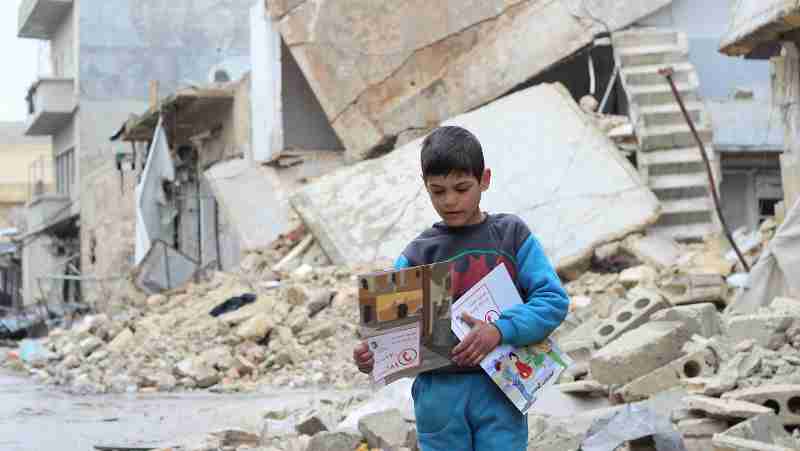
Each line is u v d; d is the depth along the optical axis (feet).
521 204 50.85
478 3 61.72
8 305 172.14
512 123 55.57
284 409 26.30
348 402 25.70
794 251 31.78
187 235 91.71
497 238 10.69
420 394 10.61
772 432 16.07
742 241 44.73
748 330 22.67
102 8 119.75
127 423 28.73
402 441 18.70
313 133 72.18
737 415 16.44
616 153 51.83
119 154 103.76
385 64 64.18
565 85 64.44
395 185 55.88
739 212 56.49
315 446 19.30
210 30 122.42
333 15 65.21
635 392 20.53
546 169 52.11
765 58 39.22
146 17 120.67
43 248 140.87
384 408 22.81
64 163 131.95
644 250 46.80
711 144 52.95
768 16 33.37
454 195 10.40
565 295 10.48
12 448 24.27
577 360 25.98
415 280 10.25
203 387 40.63
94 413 31.63
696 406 17.26
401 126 63.72
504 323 10.14
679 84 55.98
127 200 100.78
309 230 56.29
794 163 37.09
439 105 63.00
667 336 21.54
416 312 10.22
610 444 15.85
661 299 26.23
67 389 41.24
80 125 119.14
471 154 10.34
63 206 128.57
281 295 49.32
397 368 10.27
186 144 93.76
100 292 104.12
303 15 66.13
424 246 10.79
